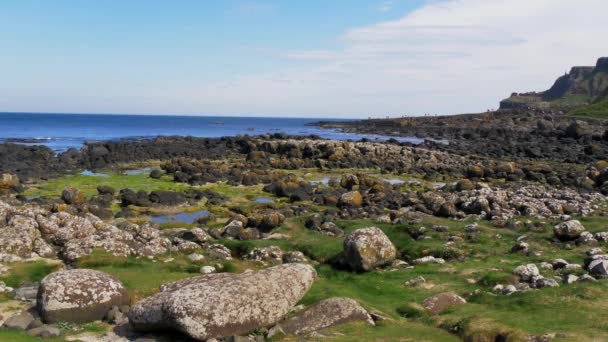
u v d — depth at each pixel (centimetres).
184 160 7862
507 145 10462
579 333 1409
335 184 6112
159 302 1570
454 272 2456
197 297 1527
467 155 9088
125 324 1708
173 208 4831
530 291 1886
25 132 16588
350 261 2708
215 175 6656
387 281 2386
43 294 1723
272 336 1568
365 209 4478
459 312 1753
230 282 1617
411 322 1748
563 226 2953
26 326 1675
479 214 3947
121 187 5791
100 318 1770
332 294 2022
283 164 7938
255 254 3002
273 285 1673
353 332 1593
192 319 1495
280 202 5184
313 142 9675
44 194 5194
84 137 14550
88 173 6988
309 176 7056
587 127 11612
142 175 6800
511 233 3219
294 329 1645
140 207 4800
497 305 1795
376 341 1502
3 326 1667
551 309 1653
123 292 1852
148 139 13388
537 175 6384
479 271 2417
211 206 4947
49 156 8119
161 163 8094
